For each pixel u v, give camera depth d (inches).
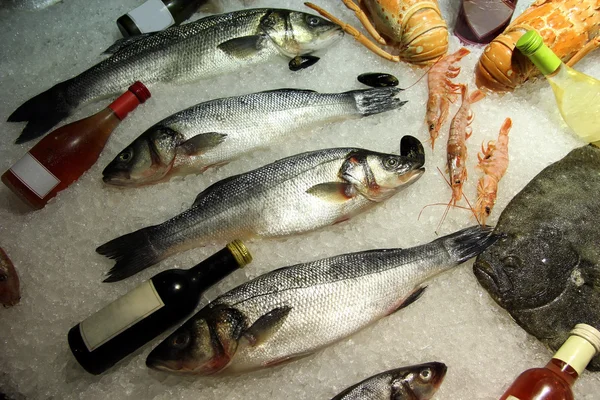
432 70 95.2
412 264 74.4
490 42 96.0
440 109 92.0
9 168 83.4
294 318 69.8
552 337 74.2
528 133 91.5
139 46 94.0
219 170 87.8
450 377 73.3
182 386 72.6
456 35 101.8
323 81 97.0
